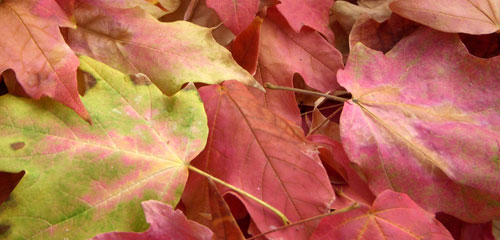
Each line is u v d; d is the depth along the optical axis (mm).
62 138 386
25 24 387
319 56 458
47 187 378
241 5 421
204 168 415
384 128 436
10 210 371
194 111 408
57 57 383
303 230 403
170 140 402
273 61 454
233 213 421
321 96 464
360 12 485
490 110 449
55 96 378
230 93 429
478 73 454
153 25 417
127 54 412
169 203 392
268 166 415
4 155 376
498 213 427
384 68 452
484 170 430
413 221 410
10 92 386
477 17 455
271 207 402
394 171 429
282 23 459
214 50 416
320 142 442
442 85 453
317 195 409
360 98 440
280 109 446
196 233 382
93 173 385
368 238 405
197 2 450
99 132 393
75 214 378
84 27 411
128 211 385
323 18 462
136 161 394
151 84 405
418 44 459
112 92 400
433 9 453
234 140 419
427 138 436
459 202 428
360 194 433
